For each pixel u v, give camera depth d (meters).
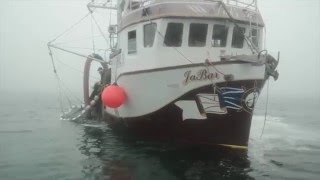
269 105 60.34
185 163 13.52
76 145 16.92
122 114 17.62
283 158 14.97
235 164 13.56
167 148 15.76
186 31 14.81
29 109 40.09
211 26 14.98
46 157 14.53
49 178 11.77
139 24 15.72
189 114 14.76
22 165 13.30
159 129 15.80
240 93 14.33
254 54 14.80
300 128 24.67
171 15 14.48
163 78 14.86
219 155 14.61
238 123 14.74
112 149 15.88
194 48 14.96
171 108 14.93
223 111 14.48
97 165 13.30
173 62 14.80
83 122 25.72
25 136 19.64
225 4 15.26
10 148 16.30
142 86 15.71
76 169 12.78
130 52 16.72
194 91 14.47
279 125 26.33
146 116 15.91
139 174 12.20
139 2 17.14
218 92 14.31
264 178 12.09
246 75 14.18
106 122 22.78
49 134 20.28
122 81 17.09
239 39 15.70
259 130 23.44
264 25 16.47
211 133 14.90
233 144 14.98
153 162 13.62
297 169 13.30
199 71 14.33
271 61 15.23
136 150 15.49
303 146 17.75
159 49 14.80
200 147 15.26
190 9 14.73
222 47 15.31
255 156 15.07
